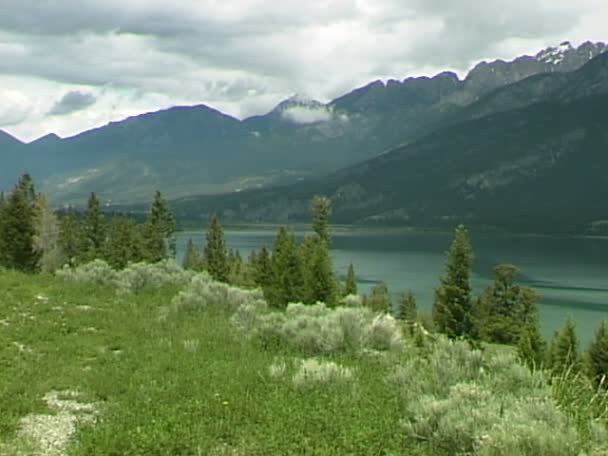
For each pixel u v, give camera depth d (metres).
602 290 114.56
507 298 71.06
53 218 73.50
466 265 61.22
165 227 82.81
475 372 9.69
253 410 8.91
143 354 12.94
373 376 10.96
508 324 66.12
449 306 60.56
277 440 7.82
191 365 11.81
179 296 19.30
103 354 13.00
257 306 20.41
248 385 10.26
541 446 6.39
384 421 8.27
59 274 25.55
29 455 7.55
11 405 9.36
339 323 14.15
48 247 71.50
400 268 147.38
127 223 86.56
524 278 132.88
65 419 9.02
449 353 10.51
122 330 15.81
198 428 8.17
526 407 7.42
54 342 14.20
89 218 82.00
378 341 14.02
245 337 14.64
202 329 15.95
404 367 10.48
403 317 70.81
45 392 10.28
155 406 9.13
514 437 6.48
